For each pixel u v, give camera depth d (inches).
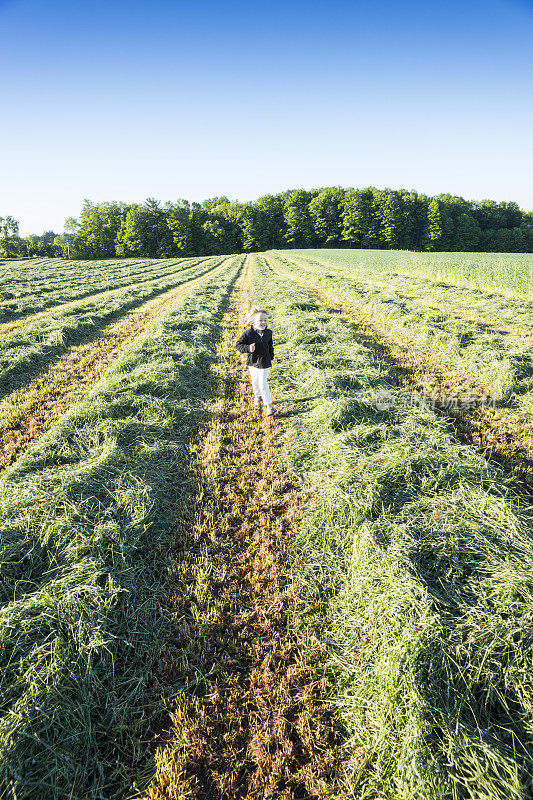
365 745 89.9
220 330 476.1
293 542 148.0
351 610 119.2
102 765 87.0
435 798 76.6
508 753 83.3
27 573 126.1
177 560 141.3
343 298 652.1
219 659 110.0
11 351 365.1
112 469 179.5
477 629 102.0
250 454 209.0
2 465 194.5
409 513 147.9
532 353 329.7
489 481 169.6
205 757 89.4
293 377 308.3
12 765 79.8
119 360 334.0
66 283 882.1
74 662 99.8
